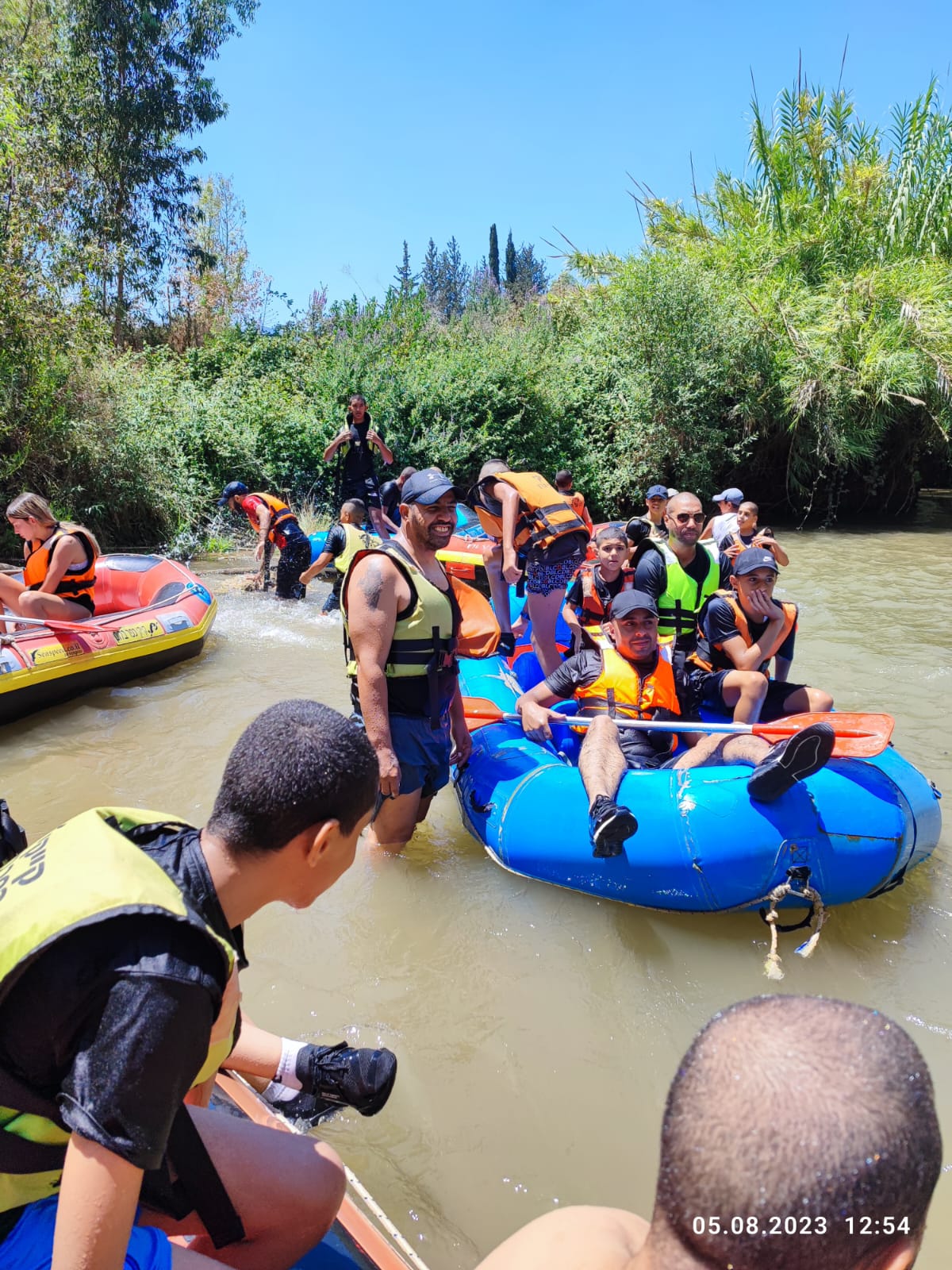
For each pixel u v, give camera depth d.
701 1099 0.81
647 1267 0.84
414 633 3.58
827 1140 0.75
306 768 1.38
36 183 10.62
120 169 18.22
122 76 18.58
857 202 16.38
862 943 3.30
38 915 1.21
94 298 10.90
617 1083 2.63
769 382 15.48
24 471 10.02
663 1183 0.83
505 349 15.04
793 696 4.27
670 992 3.02
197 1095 1.86
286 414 12.80
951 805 4.33
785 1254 0.75
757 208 17.33
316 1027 2.82
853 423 15.52
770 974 3.10
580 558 5.37
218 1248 1.56
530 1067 2.68
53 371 9.95
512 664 5.69
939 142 16.50
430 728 3.69
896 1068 0.80
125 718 5.44
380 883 3.62
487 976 3.09
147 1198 1.47
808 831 3.21
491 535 6.03
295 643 7.10
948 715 5.58
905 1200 0.76
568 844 3.52
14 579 6.10
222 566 10.20
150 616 6.23
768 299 15.32
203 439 12.05
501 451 14.12
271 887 1.45
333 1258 1.74
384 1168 2.33
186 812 4.21
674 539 4.70
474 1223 2.18
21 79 14.27
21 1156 1.29
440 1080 2.63
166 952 1.21
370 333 15.46
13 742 5.08
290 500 12.52
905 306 14.72
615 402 15.37
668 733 4.02
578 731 4.35
